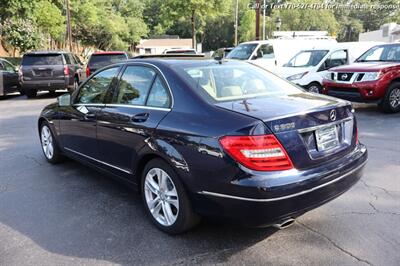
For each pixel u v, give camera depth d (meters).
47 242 3.55
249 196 2.95
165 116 3.60
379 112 9.94
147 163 3.82
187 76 3.77
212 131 3.15
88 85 5.01
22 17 28.80
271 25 62.91
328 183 3.23
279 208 2.99
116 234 3.68
